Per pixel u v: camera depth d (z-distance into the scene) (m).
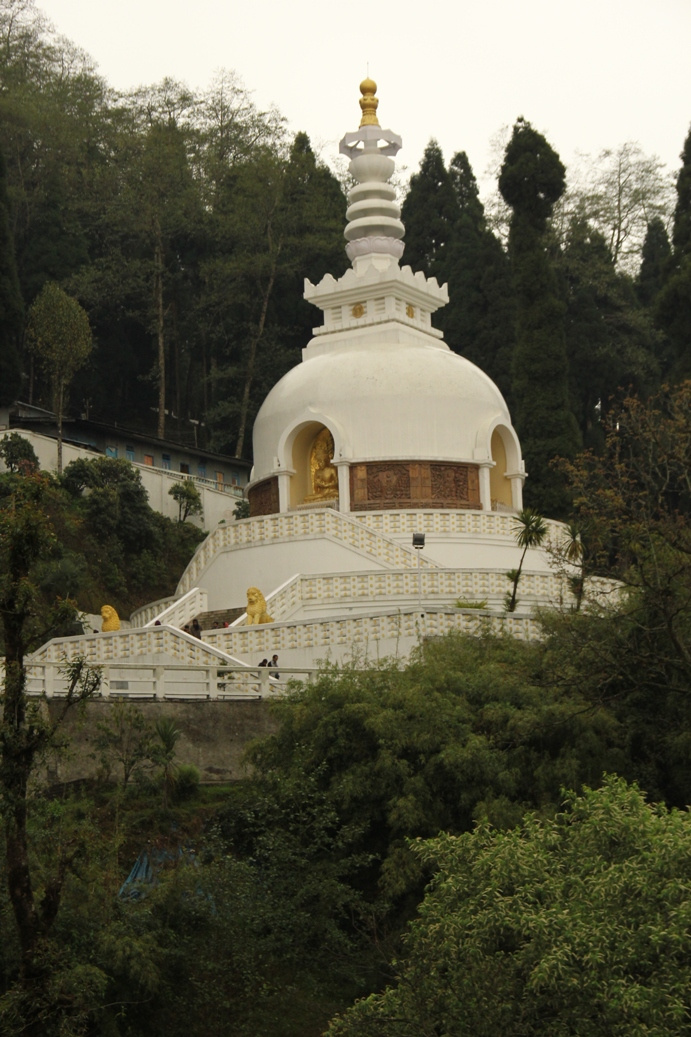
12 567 25.31
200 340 91.38
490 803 31.23
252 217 85.44
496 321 84.00
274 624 44.00
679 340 69.69
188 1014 29.09
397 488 57.28
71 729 34.84
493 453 61.47
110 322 88.44
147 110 92.75
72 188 89.81
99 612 61.62
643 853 23.45
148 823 33.22
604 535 36.28
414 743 32.31
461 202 91.94
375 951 30.31
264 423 61.09
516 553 56.09
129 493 68.38
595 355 82.81
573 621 35.19
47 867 28.27
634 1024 21.33
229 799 34.41
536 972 21.69
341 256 90.19
